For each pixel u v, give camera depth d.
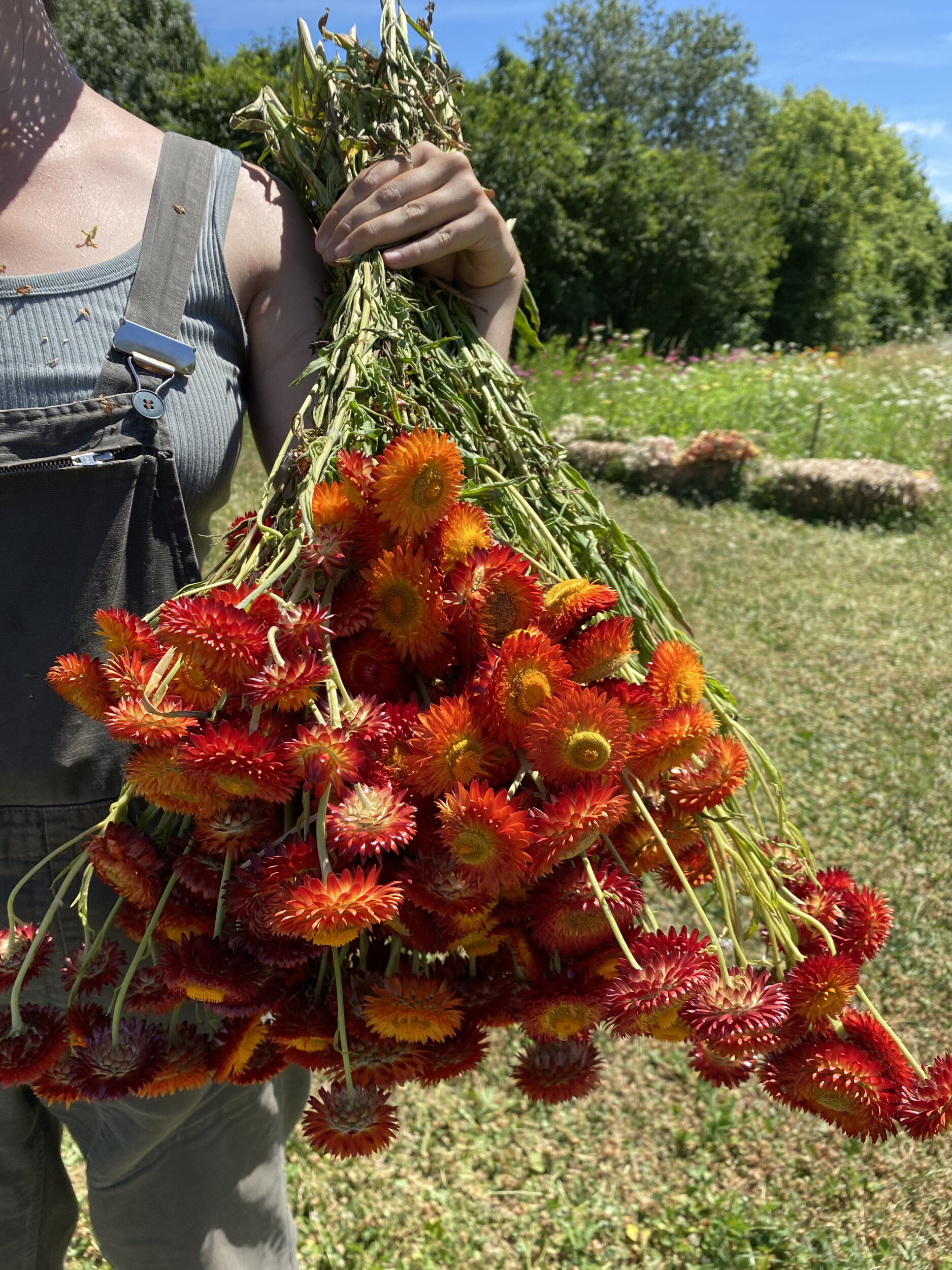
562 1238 1.86
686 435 10.18
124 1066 0.75
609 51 35.62
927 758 4.01
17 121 0.81
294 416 0.93
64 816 0.86
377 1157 2.01
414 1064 0.80
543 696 0.70
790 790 3.65
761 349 15.29
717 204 21.72
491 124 19.31
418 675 0.79
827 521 8.23
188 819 0.79
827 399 11.14
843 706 4.52
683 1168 2.05
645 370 12.29
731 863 0.82
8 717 0.82
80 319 0.80
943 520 8.07
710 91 36.75
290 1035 0.77
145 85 16.30
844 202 26.84
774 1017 0.67
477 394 0.93
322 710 0.72
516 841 0.64
